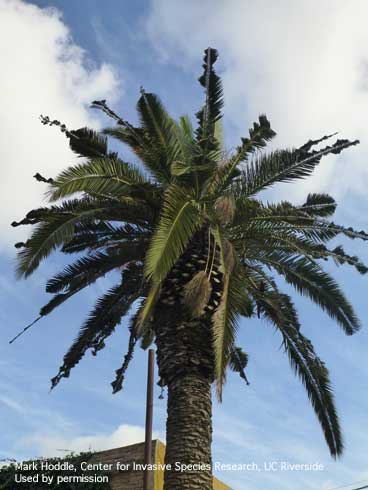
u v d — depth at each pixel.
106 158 13.26
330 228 13.59
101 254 14.14
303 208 14.32
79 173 12.59
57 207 12.85
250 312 12.23
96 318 14.62
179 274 12.63
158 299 12.58
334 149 13.17
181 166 12.03
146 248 13.46
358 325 14.44
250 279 13.77
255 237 13.50
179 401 11.94
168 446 11.74
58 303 14.27
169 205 11.48
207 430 11.88
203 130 13.77
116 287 14.55
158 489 16.77
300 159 13.15
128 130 13.14
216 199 13.12
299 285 14.54
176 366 12.14
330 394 14.41
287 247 13.82
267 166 13.27
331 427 14.38
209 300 12.49
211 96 13.92
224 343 10.83
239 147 13.09
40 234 12.16
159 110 14.17
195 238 12.92
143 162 13.76
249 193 13.46
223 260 11.55
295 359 14.77
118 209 13.16
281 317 13.95
